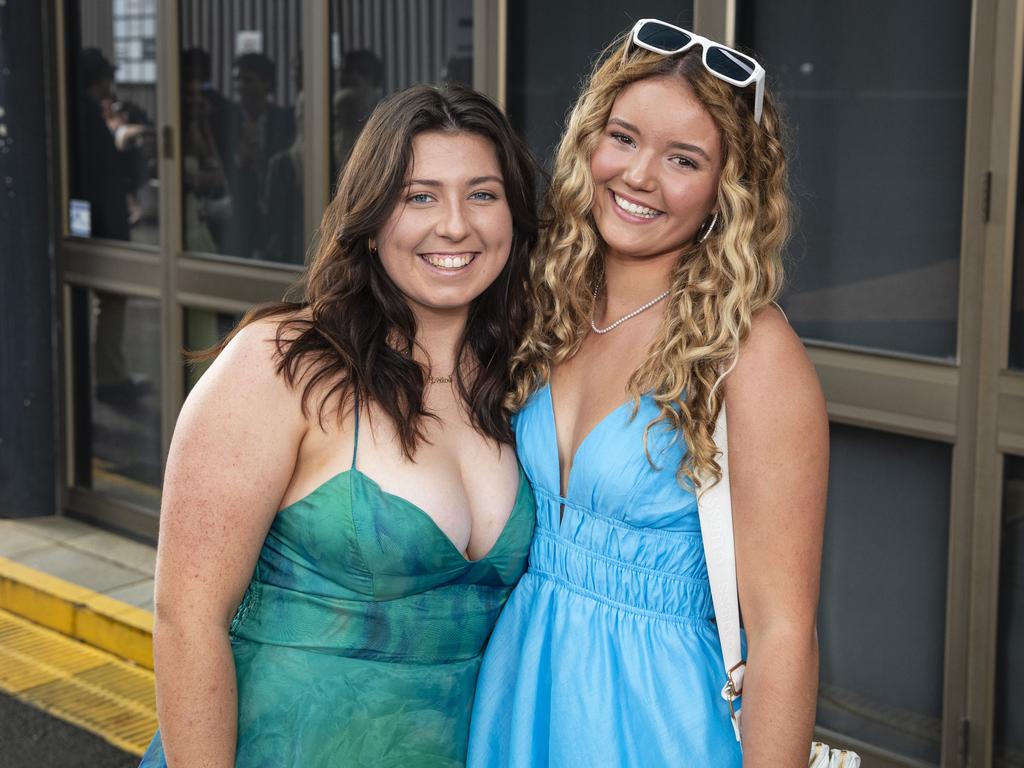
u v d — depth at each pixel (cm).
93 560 538
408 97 193
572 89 401
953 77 335
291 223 502
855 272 358
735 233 189
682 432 187
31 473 590
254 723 191
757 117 190
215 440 183
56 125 573
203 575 183
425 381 201
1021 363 332
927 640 360
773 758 184
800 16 358
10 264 572
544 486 202
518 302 208
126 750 406
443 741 199
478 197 195
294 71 489
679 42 190
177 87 529
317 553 190
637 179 190
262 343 190
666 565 194
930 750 362
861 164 353
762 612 187
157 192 547
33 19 559
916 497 357
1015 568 339
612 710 193
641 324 199
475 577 199
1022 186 324
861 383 356
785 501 184
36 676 458
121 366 573
